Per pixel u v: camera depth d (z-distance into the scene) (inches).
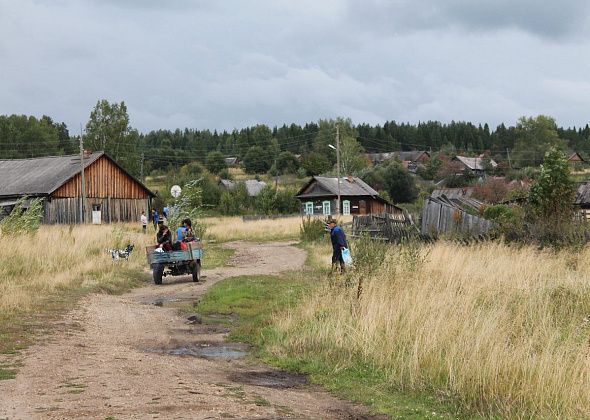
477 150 7121.1
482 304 497.4
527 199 1098.1
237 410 287.7
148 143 7667.3
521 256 736.3
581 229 916.0
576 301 528.4
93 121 3875.5
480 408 325.1
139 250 1133.7
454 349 371.9
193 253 850.8
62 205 2015.3
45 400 292.7
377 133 7701.8
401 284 540.7
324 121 5851.4
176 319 580.1
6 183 2101.4
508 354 362.9
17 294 645.3
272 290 715.4
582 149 7534.5
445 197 1210.0
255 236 1724.9
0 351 418.9
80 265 877.2
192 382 348.2
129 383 332.2
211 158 5054.1
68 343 456.1
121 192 2190.0
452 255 746.2
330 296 537.6
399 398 340.8
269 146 5915.4
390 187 3444.9
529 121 5871.1
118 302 677.3
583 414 309.1
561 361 354.6
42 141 5054.1
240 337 492.1
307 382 376.2
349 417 306.2
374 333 425.4
